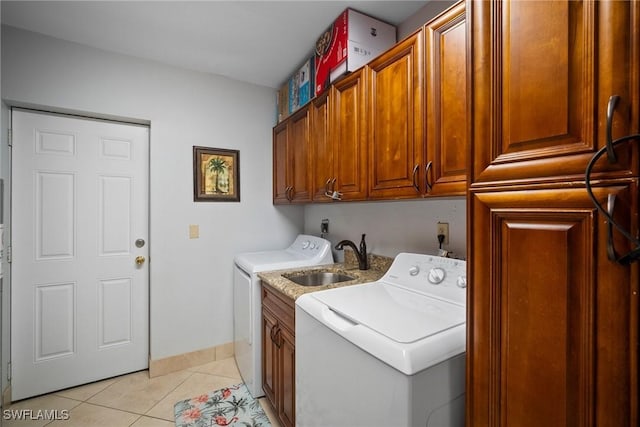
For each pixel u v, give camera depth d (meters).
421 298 1.21
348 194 1.60
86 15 1.66
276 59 2.16
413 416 0.75
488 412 0.71
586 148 0.54
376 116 1.42
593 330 0.53
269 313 1.79
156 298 2.22
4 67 1.74
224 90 2.45
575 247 0.56
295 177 2.21
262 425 1.69
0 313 1.72
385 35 1.71
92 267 2.10
